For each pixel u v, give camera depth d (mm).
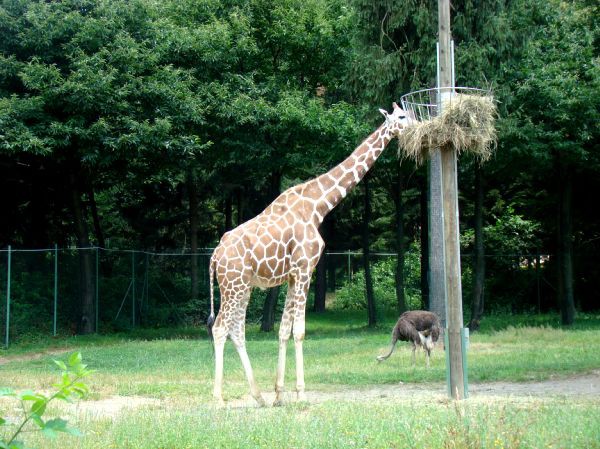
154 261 27797
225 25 22812
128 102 20984
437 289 17891
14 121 19578
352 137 22234
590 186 27312
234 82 23250
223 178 27125
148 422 8141
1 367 16469
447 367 10102
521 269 30484
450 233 10047
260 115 22297
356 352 16938
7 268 21469
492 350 16344
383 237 36906
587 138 21500
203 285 28484
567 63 22250
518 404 8969
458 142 9719
